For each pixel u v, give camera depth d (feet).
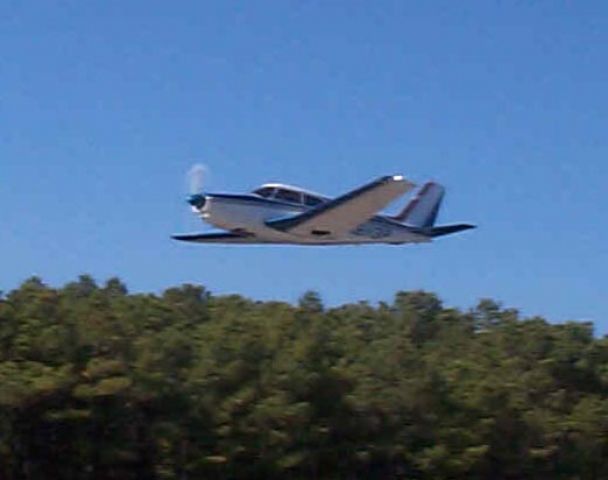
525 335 233.14
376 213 231.71
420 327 240.12
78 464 189.67
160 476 191.62
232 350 196.24
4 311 190.39
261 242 231.50
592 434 218.38
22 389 178.81
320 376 194.29
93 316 192.75
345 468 198.49
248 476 194.59
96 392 182.70
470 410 205.46
